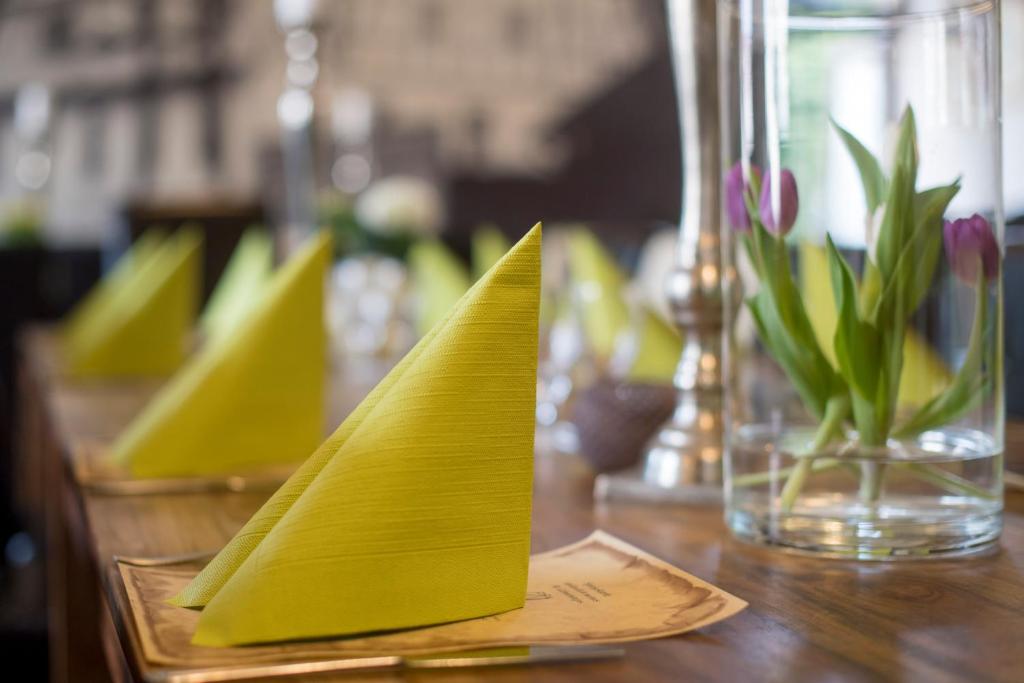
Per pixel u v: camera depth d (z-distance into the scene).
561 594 0.99
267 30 7.37
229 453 1.51
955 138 1.06
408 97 7.79
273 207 7.06
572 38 7.98
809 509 1.10
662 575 1.02
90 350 2.96
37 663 2.64
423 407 0.95
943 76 1.06
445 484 0.94
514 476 0.96
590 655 0.88
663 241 4.57
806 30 1.08
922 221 1.06
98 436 1.79
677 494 1.32
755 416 1.12
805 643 0.90
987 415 1.09
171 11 7.27
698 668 0.87
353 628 0.90
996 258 1.08
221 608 0.89
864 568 1.07
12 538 3.26
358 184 7.48
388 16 7.73
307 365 1.55
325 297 1.56
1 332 6.14
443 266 3.37
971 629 0.93
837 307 1.07
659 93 8.07
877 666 0.87
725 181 1.13
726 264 1.14
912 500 1.08
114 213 5.69
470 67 7.87
